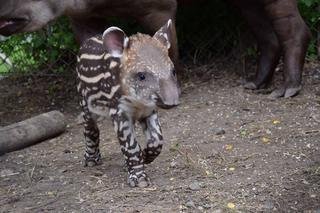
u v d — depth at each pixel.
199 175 6.04
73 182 6.11
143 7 8.01
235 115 7.93
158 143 5.67
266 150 6.66
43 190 6.01
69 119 8.45
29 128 7.39
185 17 10.16
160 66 5.17
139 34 5.41
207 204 5.41
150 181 5.89
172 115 8.05
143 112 5.57
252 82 9.03
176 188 5.73
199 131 7.42
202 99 8.66
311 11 9.77
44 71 10.30
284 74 8.59
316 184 5.78
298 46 8.52
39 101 9.30
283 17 8.50
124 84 5.36
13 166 6.76
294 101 8.36
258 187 5.73
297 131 7.19
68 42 9.89
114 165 6.49
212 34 10.24
